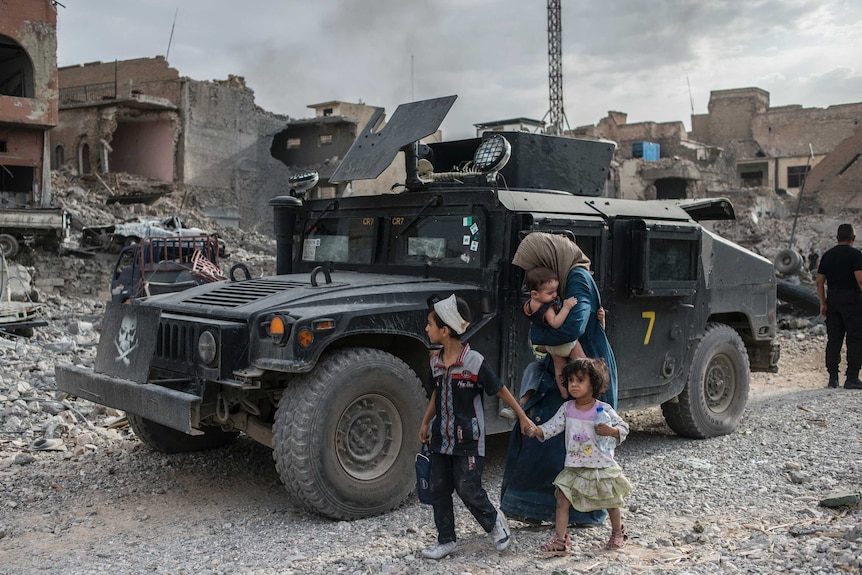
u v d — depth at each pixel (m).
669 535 4.33
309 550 4.18
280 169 50.97
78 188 37.12
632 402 6.19
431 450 4.07
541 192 5.95
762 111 72.12
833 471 5.62
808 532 4.12
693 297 6.62
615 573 3.62
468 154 6.78
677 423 6.86
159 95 45.94
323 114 53.12
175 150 44.78
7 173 32.22
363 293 4.98
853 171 50.59
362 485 4.74
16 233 25.36
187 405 4.59
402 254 5.89
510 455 4.44
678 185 55.06
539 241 4.19
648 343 6.25
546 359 4.36
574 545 4.20
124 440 6.79
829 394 8.98
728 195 52.16
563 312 4.02
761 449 6.46
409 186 5.75
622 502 4.01
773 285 7.66
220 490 5.45
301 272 6.74
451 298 4.02
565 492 3.97
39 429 6.99
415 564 3.91
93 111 41.31
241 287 5.68
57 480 5.64
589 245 5.74
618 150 64.19
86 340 13.91
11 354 10.71
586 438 3.98
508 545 4.12
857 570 3.40
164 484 5.57
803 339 14.12
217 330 4.75
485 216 5.36
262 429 5.06
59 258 25.91
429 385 4.14
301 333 4.50
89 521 4.77
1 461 6.06
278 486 5.56
